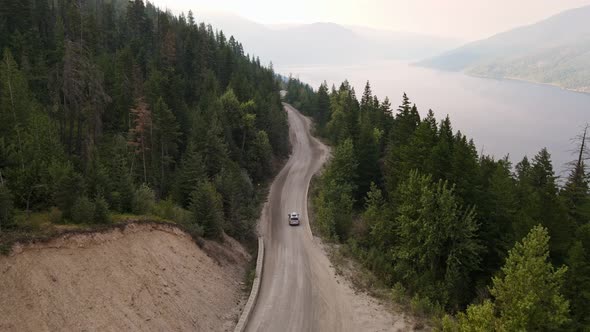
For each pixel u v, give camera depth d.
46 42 73.31
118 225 24.61
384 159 59.69
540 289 20.20
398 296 30.23
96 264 21.42
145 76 76.81
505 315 19.69
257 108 79.06
